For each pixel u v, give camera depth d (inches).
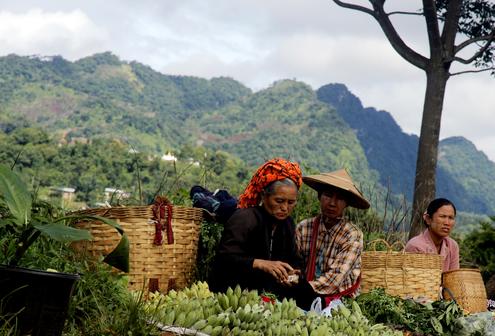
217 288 224.1
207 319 197.3
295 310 213.0
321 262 246.4
